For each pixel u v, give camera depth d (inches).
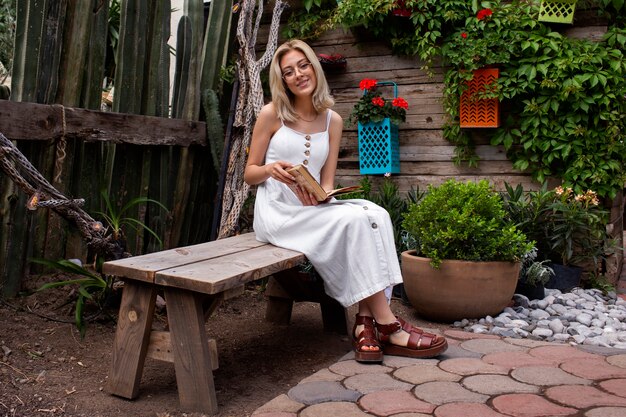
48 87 133.0
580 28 174.2
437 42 186.5
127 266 92.9
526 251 137.4
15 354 106.1
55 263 123.9
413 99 193.3
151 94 161.8
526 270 158.4
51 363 105.9
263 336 131.3
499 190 184.7
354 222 106.0
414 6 185.0
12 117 121.7
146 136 156.6
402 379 101.0
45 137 129.0
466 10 179.6
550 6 168.2
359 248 106.2
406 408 89.0
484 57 174.7
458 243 135.6
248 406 94.4
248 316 146.7
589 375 101.9
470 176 187.9
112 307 133.3
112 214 134.3
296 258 107.3
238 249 112.2
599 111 168.9
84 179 144.9
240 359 116.6
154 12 161.0
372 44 197.9
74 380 100.7
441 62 188.7
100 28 144.5
